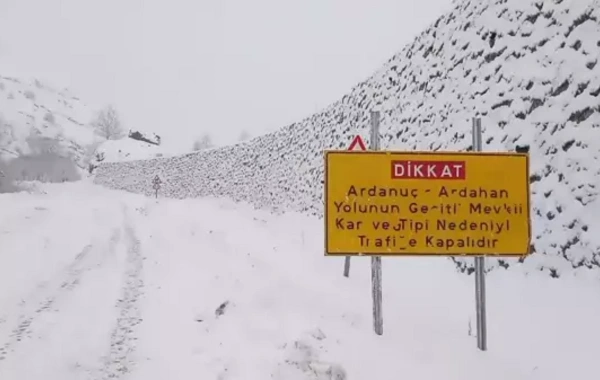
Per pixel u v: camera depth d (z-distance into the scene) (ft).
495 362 16.96
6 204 77.15
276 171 71.15
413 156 18.44
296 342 16.85
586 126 20.88
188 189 117.29
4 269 31.58
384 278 28.96
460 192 18.43
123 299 25.49
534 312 19.79
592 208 19.93
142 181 155.12
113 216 68.90
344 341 18.03
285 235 47.93
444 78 34.06
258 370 15.93
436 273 28.02
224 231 50.96
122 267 33.78
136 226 57.62
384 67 45.98
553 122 22.70
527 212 18.51
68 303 24.56
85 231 51.42
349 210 18.21
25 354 17.81
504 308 21.13
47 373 16.24
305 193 58.95
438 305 23.16
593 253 19.43
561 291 20.15
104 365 16.98
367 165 18.38
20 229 49.98
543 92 23.65
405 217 18.29
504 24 27.66
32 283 28.32
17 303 24.21
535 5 25.21
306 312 21.89
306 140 62.54
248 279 28.73
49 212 69.00
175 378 15.85
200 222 60.59
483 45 29.48
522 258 23.26
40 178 185.98
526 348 17.54
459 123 30.78
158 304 24.62
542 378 15.61
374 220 18.22
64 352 18.07
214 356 17.60
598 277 19.07
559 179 21.83
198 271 32.35
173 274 31.55
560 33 23.18
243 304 23.73
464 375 15.88
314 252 37.70
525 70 25.16
